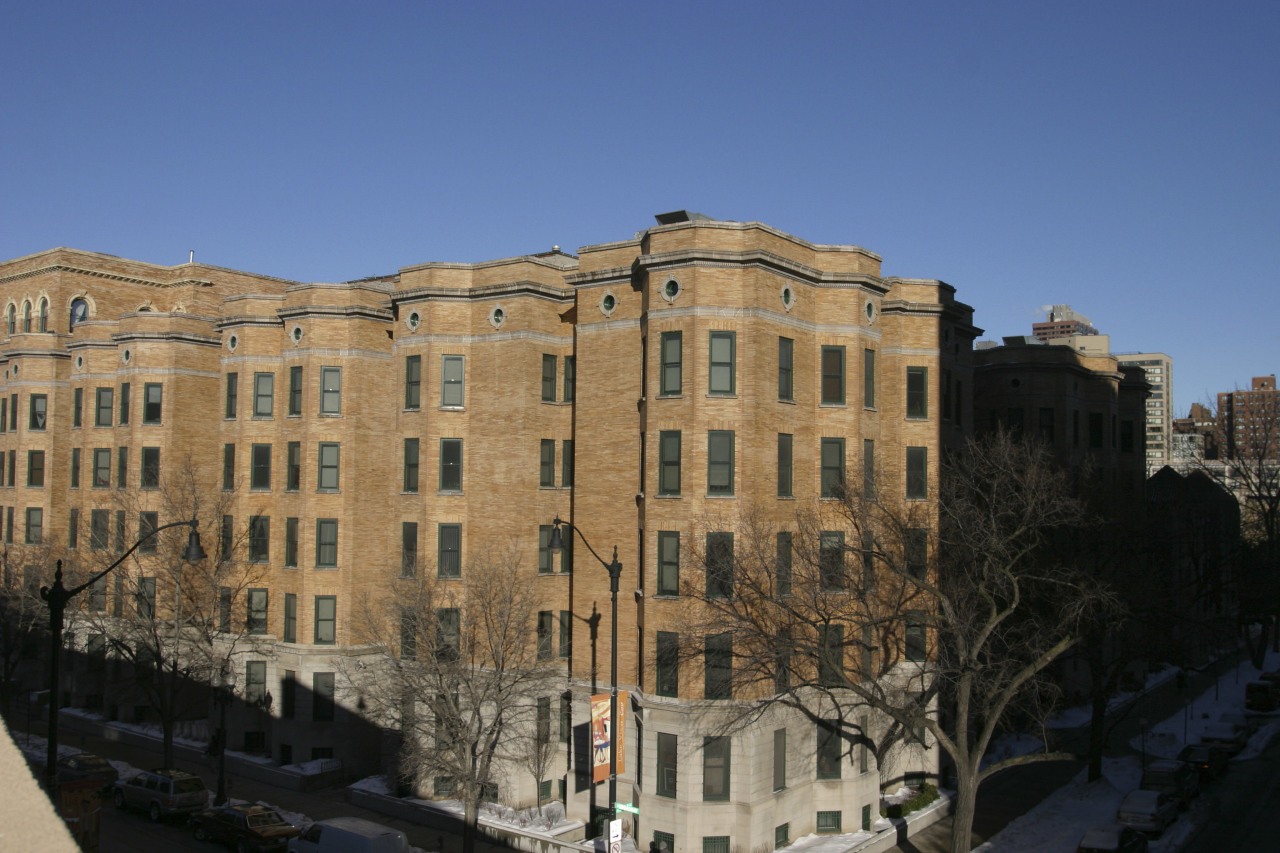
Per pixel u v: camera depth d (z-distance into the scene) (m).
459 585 38.66
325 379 43.31
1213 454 133.25
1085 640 42.34
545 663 37.12
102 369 54.66
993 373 54.72
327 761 42.00
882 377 39.19
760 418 32.53
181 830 36.38
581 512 36.69
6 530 59.06
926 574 34.19
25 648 52.62
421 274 40.38
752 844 31.14
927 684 37.59
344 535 42.81
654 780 32.22
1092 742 42.94
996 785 42.16
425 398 39.62
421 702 34.88
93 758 41.91
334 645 42.66
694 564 31.56
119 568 47.41
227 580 44.59
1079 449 55.84
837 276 35.38
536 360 38.66
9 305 63.22
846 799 34.38
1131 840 32.69
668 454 32.91
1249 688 62.41
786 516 33.66
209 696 48.34
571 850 32.12
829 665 29.25
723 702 31.34
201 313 63.09
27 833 8.27
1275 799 42.31
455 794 34.25
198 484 49.69
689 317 32.50
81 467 54.56
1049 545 39.31
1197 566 63.81
